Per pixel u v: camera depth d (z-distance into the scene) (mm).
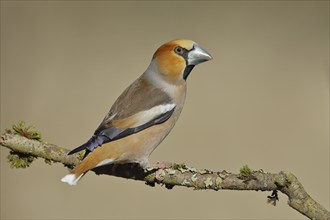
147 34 17797
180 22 18250
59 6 17766
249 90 16359
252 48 17516
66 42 17125
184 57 9812
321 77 16672
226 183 8406
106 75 16406
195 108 15875
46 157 8805
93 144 8719
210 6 18641
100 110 15508
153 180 8984
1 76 15875
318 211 8078
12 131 8852
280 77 16734
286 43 17688
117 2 18281
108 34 17641
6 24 17062
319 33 18141
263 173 8289
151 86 9750
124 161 9094
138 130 9180
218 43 17609
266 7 18672
